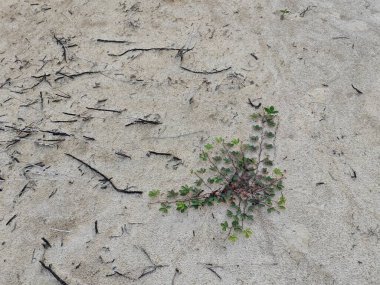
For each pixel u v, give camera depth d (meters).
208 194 0.95
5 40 1.36
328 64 1.22
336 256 0.86
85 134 1.09
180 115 1.12
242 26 1.33
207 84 1.18
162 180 0.99
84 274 0.86
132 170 1.01
